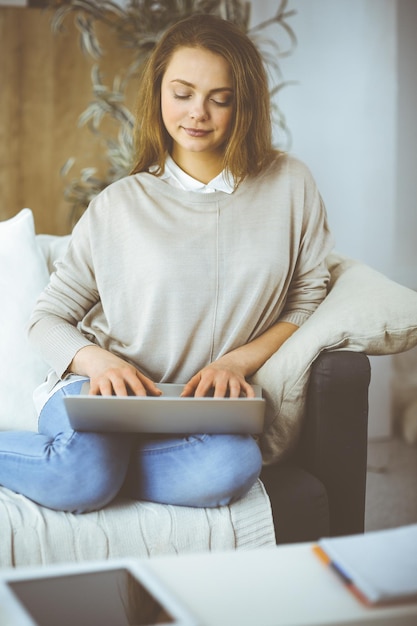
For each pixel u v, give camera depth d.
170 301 1.91
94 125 3.42
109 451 1.68
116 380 1.74
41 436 1.76
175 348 1.92
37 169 3.45
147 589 1.06
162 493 1.72
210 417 1.65
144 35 3.34
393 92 3.61
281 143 3.58
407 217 3.68
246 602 1.05
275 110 3.42
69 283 2.00
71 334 1.91
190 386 1.77
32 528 1.60
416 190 3.66
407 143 3.63
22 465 1.69
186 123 1.92
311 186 2.05
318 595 1.08
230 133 1.96
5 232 2.16
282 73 3.58
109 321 1.97
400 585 1.07
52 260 2.30
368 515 2.69
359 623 1.02
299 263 2.05
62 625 1.04
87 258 1.99
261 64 1.98
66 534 1.62
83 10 3.37
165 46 1.96
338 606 1.05
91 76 3.43
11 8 3.38
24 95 3.42
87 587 1.07
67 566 1.11
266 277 1.94
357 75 3.59
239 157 1.96
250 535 1.70
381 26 3.57
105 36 3.40
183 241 1.93
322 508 1.82
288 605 1.05
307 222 2.04
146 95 2.00
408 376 3.74
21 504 1.67
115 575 1.10
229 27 1.95
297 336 1.90
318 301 2.04
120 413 1.62
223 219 1.96
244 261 1.93
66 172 3.44
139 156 2.05
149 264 1.92
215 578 1.11
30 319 1.98
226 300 1.92
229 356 1.87
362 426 1.89
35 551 1.59
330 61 3.59
